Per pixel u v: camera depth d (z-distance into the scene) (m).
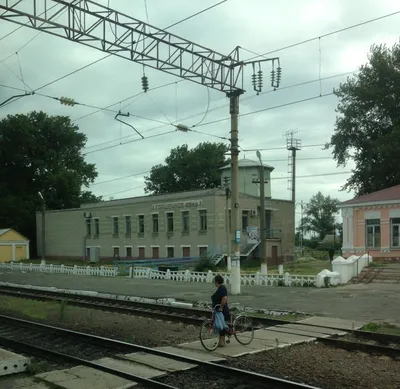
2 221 71.25
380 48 48.84
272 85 19.61
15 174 73.62
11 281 35.00
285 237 52.97
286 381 7.99
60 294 25.02
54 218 68.69
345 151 51.22
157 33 16.52
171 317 15.90
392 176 48.03
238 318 11.53
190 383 8.39
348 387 8.02
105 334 13.39
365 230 35.72
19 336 13.53
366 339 11.99
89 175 80.06
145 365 9.53
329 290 22.59
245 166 58.12
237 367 9.38
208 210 47.56
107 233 59.75
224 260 46.22
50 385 8.23
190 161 79.38
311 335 12.28
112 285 29.58
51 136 74.62
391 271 26.14
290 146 57.47
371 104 48.34
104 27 14.97
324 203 113.50
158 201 52.91
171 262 47.28
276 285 25.94
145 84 17.94
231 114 21.59
